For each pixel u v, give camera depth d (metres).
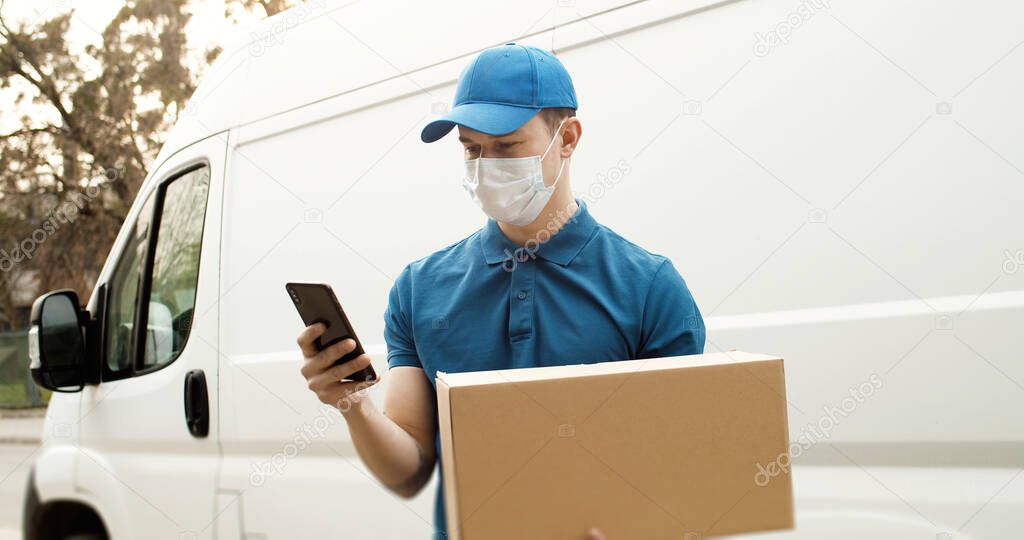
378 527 2.31
